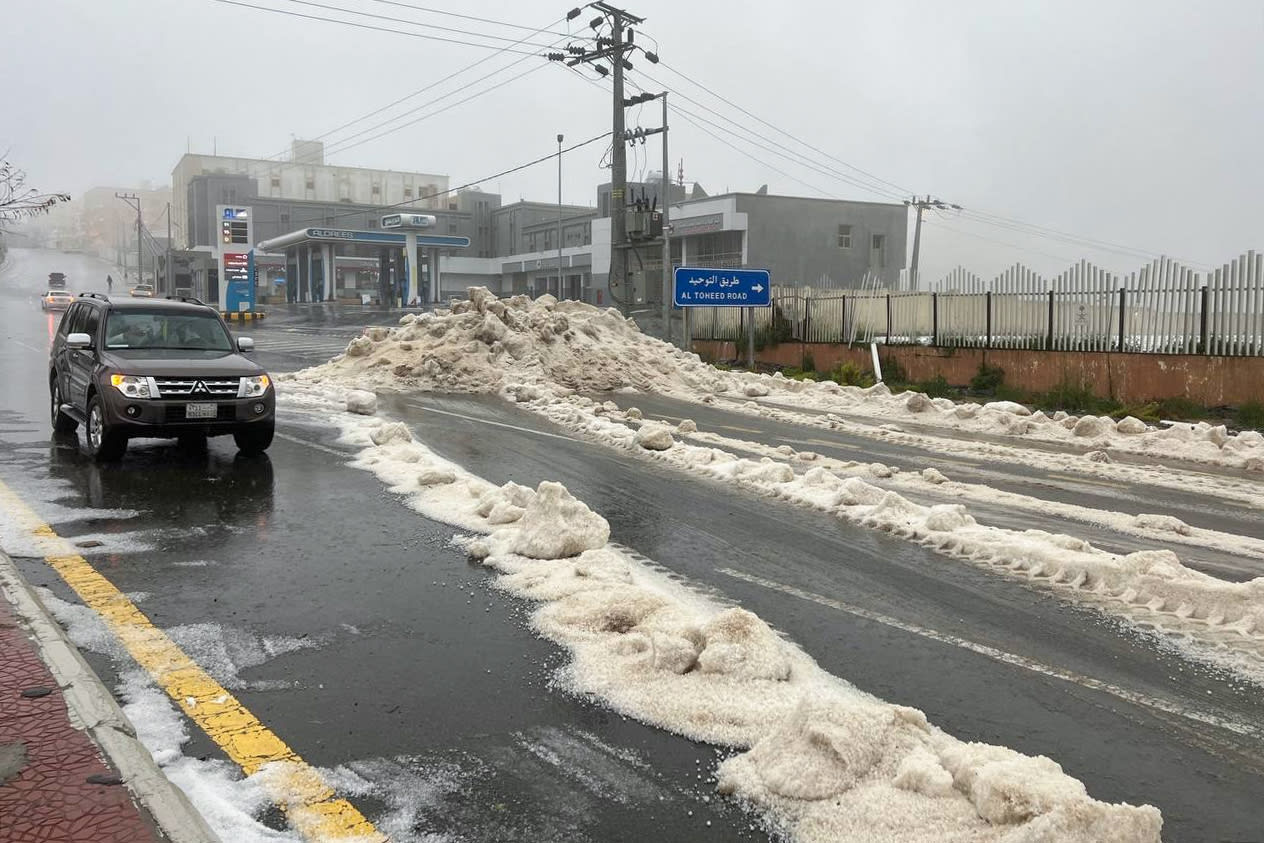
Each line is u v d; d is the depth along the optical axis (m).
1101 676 4.64
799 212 54.97
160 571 5.93
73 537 6.66
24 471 9.05
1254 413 15.46
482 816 3.25
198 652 4.64
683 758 3.69
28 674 4.05
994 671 4.68
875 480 10.05
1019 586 6.09
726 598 5.70
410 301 71.88
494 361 19.06
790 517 7.93
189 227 102.19
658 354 21.62
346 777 3.49
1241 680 4.63
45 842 2.83
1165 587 5.76
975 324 21.19
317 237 69.19
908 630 5.24
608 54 31.36
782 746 3.57
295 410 14.15
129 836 2.88
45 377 19.42
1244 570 6.73
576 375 19.47
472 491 8.14
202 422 9.49
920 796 3.28
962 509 7.51
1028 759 3.39
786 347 26.12
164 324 10.45
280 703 4.10
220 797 3.30
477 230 98.12
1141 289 17.92
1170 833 3.25
